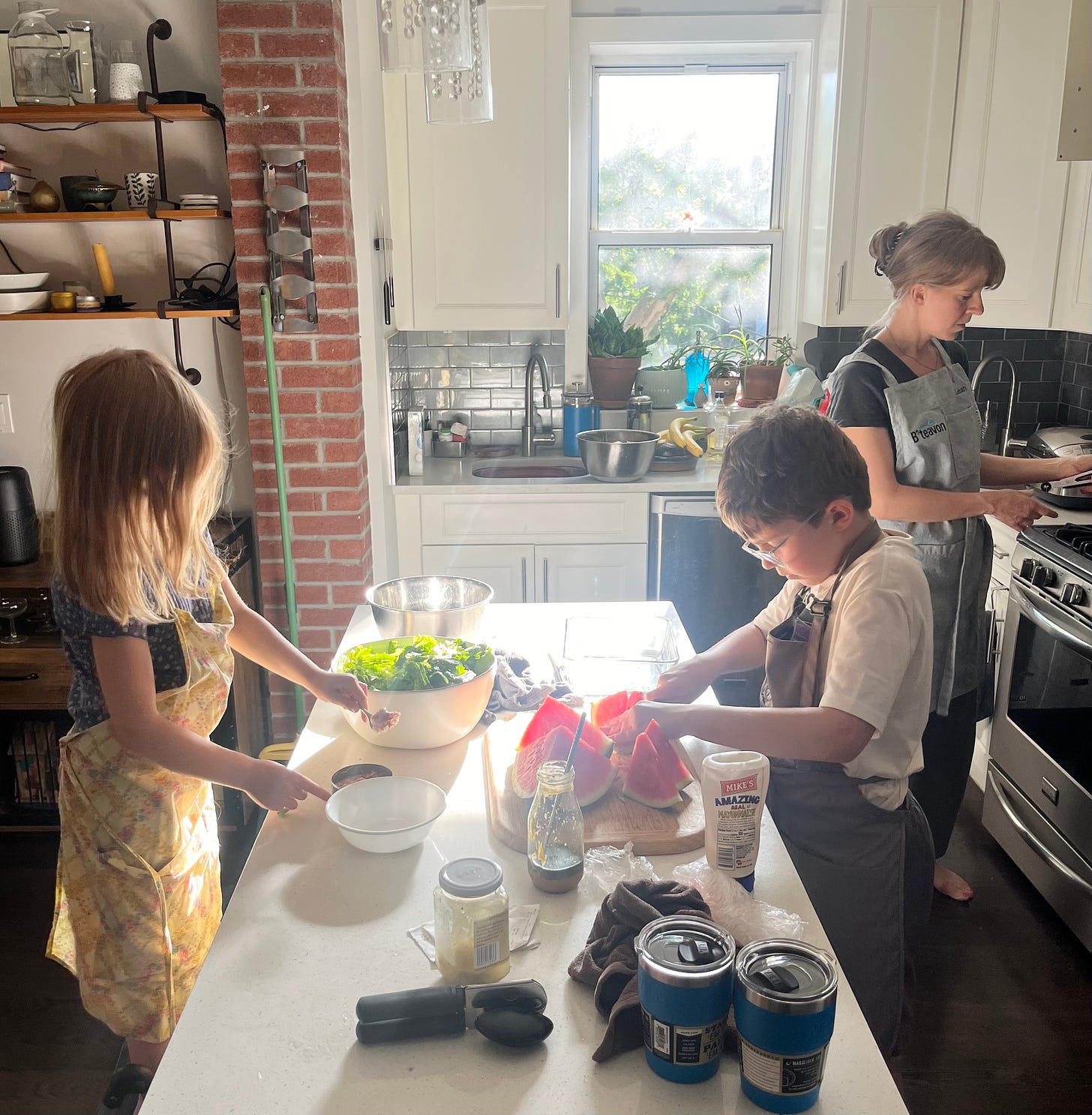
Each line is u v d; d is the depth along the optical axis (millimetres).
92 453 1413
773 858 1342
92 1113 2020
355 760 1621
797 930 1151
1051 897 2598
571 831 1256
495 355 4012
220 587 1701
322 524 3119
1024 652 2738
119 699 1458
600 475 3510
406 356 3957
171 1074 985
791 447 1370
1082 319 3217
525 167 3516
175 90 2969
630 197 4023
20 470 2990
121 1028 1655
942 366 2354
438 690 1615
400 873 1318
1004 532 2967
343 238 2924
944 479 2318
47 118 2832
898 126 3465
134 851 1587
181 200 2885
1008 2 3254
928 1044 2203
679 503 3496
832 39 3502
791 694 1534
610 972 1041
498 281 3613
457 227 3562
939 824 2555
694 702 1761
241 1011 1067
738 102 3936
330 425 3043
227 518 3131
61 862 1656
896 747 1473
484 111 1772
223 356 3146
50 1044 2221
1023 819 2729
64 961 1755
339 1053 1013
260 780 1428
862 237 3572
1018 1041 2217
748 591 3574
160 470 1436
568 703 1762
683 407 4102
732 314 4109
